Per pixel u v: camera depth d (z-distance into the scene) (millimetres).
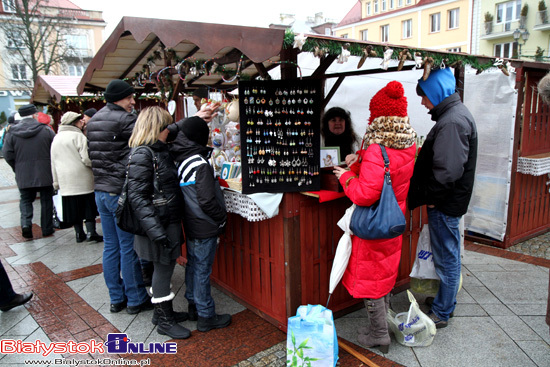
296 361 2207
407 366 2314
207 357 2461
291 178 2475
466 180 2492
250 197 2396
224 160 3029
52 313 3111
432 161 2510
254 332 2730
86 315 3072
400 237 2352
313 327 2162
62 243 4938
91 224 4926
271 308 2803
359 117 4238
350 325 2803
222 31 2086
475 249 4348
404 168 2189
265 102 2406
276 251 2643
